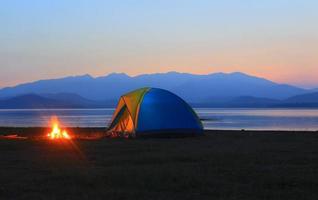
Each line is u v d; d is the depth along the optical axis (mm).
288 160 16281
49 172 14250
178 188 11734
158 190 11609
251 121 76500
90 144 22547
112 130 27938
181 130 26266
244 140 24562
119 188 11820
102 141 24219
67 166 15508
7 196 11117
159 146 21562
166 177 12969
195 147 21062
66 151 19812
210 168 14523
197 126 26969
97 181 12594
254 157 17062
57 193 11359
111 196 10953
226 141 24016
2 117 114250
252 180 12625
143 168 14633
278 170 14102
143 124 26156
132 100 27500
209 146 21484
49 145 22141
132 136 26031
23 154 18859
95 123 69125
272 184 12141
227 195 11039
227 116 109250
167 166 15078
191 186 11953
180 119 26625
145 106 26766
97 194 11156
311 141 23672
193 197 10844
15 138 25750
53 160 17016
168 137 26094
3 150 20328
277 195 10977
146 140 24719
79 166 15484
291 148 20125
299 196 10883
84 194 11188
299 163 15672
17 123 70938
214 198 10750
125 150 19969
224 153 18297
